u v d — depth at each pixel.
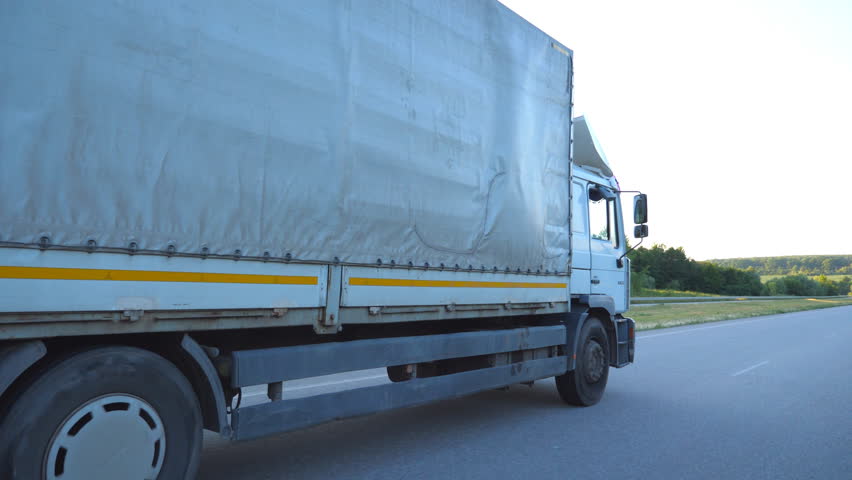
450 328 5.48
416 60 4.46
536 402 7.11
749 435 5.70
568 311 6.35
